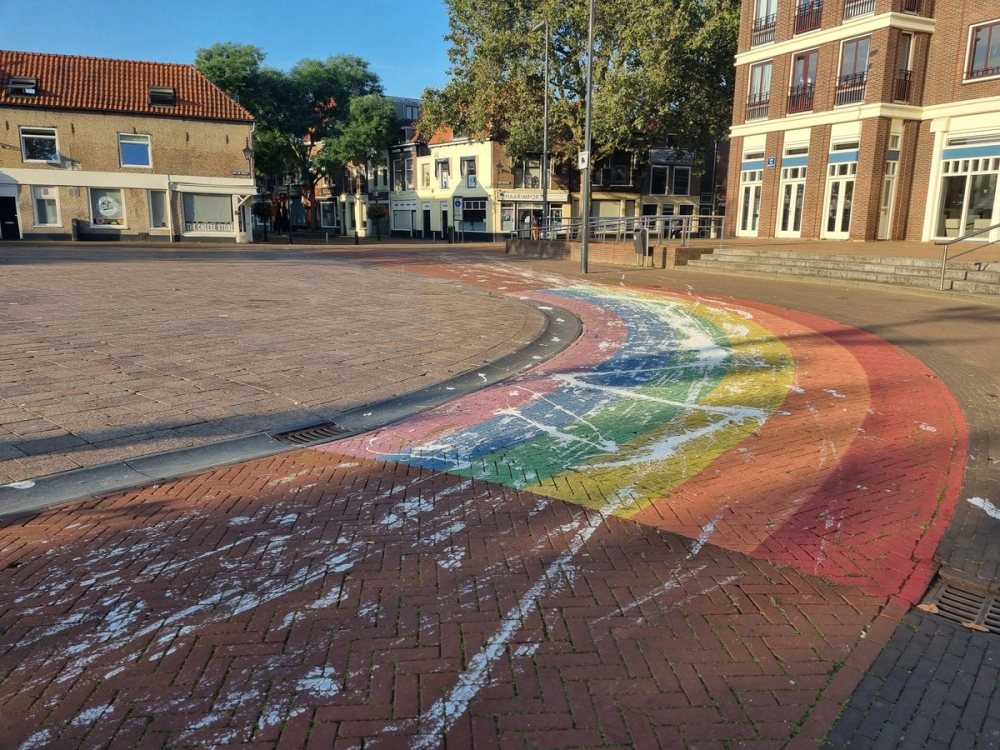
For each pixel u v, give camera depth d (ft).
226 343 31.89
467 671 9.98
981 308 43.50
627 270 71.41
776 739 8.80
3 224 102.99
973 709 9.50
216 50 143.33
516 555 13.43
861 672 10.13
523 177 145.89
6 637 10.59
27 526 14.33
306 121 160.56
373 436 20.66
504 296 51.47
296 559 13.16
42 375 25.36
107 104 105.50
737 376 27.81
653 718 9.11
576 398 24.79
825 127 81.10
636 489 16.69
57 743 8.50
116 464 17.81
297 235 169.48
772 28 87.04
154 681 9.68
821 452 19.07
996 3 69.97
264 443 19.90
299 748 8.50
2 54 104.22
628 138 109.91
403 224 170.71
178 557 13.15
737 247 73.00
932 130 76.54
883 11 73.51
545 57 99.45
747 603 11.84
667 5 91.71
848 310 43.70
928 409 22.90
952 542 14.10
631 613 11.50
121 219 109.40
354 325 37.52
